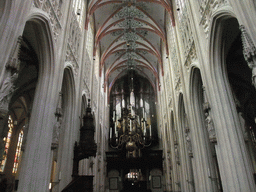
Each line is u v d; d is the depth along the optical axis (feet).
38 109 28.09
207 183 36.17
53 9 32.30
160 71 91.86
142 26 77.92
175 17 55.83
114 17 73.20
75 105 42.96
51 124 28.99
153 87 109.70
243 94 49.34
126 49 92.43
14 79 18.75
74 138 40.88
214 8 29.94
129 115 80.48
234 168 24.90
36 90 29.60
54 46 31.55
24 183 23.68
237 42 33.58
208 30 31.78
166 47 69.97
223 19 28.63
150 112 106.93
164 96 79.36
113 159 88.22
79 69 47.85
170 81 64.28
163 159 85.46
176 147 57.62
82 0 54.29
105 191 85.15
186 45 44.75
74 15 45.96
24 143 26.84
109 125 104.94
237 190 23.98
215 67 30.63
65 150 38.65
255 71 18.98
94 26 71.10
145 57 98.07
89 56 62.39
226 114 27.66
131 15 73.20
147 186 87.92
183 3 46.68
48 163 27.37
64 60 35.53
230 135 26.50
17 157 69.62
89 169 53.72
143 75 114.32
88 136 40.86
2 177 62.75
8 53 18.60
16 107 71.31
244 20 20.89
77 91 45.21
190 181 47.83
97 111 71.77
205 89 31.99
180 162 54.65
